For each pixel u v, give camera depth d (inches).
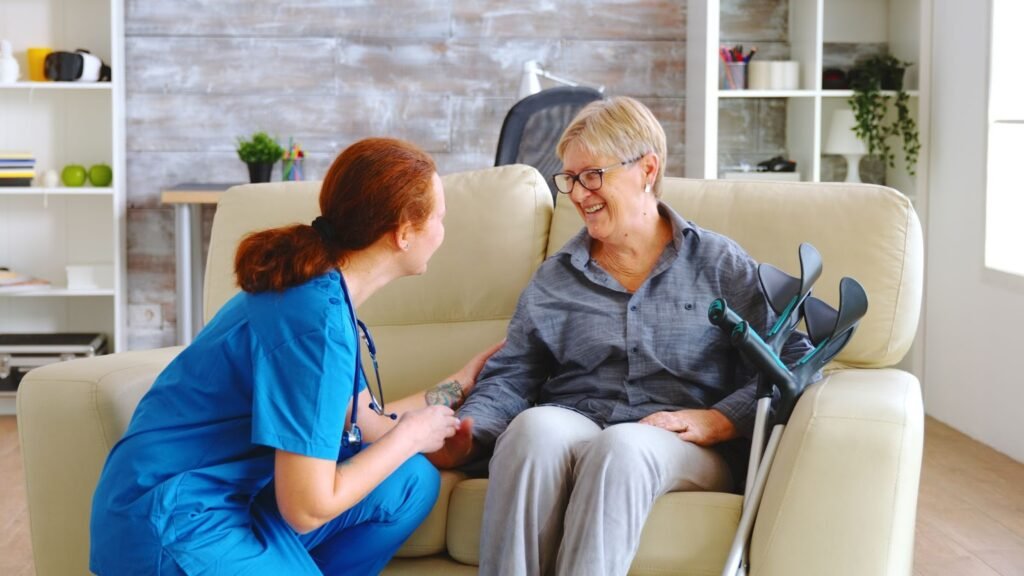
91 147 190.9
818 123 184.4
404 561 82.7
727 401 82.0
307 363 66.4
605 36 194.4
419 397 90.5
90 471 82.8
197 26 190.4
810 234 93.3
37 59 182.9
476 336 100.7
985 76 157.3
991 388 155.9
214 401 69.6
